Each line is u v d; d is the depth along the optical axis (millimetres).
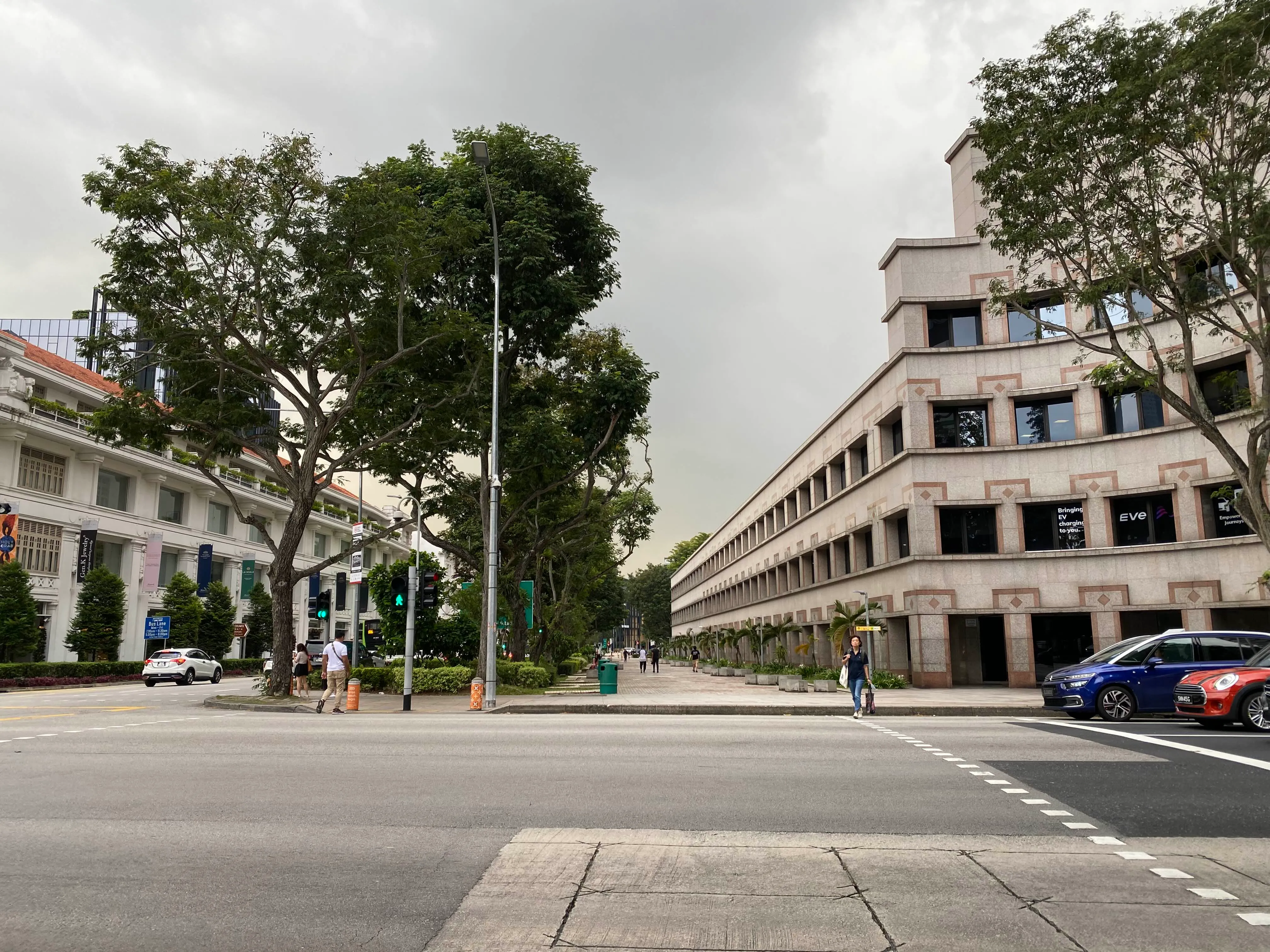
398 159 28391
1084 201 18938
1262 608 27703
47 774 9625
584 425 30688
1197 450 28391
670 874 5922
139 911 5184
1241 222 16734
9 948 4621
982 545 31812
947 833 7090
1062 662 30688
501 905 5293
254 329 23297
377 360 25812
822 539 44750
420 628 32375
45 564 45188
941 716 20078
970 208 34156
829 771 9953
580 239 29078
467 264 27734
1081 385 30906
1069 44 18234
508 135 28422
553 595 50469
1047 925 4984
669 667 75500
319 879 5805
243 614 64250
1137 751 11508
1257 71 16391
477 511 33125
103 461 49625
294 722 15914
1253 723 14117
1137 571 29188
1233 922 5047
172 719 16922
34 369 45812
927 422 32250
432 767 10148
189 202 21391
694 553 109562
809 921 5051
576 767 10219
